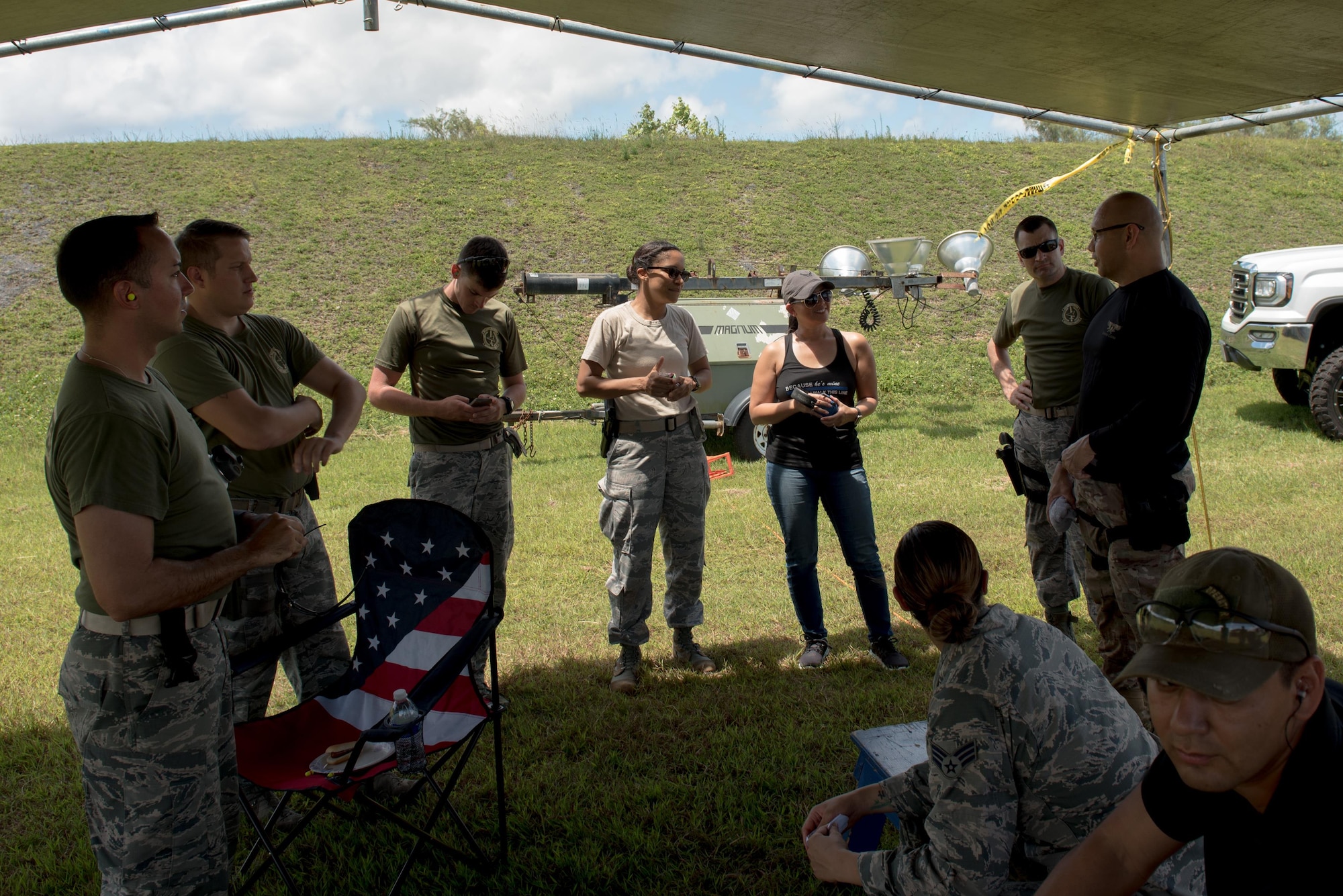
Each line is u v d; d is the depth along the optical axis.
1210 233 17.75
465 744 3.69
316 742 2.75
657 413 4.29
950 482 8.19
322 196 17.02
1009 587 5.38
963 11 3.40
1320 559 5.58
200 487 2.20
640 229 16.67
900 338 14.52
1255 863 1.31
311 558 3.21
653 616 5.29
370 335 13.77
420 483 4.25
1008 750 1.83
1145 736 1.91
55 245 15.20
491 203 17.19
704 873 2.83
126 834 2.10
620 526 4.25
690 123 28.73
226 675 2.34
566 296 14.91
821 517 7.27
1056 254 4.37
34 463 10.27
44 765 3.60
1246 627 1.14
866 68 4.35
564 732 3.77
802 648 4.68
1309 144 22.11
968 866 1.79
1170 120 5.00
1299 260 9.66
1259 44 3.58
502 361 4.50
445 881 2.80
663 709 3.98
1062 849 1.86
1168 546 3.24
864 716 3.84
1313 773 1.20
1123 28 3.48
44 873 2.91
